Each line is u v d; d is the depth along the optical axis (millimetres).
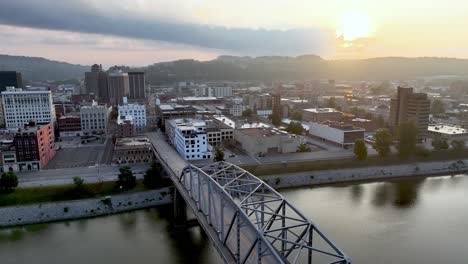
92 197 124500
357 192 138250
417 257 86750
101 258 88188
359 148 166250
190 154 162125
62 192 125188
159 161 156375
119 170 140250
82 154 179875
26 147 149000
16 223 112312
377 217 110562
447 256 87188
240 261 63219
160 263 85438
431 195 134375
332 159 167625
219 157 158375
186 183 105750
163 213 119750
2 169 148875
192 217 115062
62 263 86125
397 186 147375
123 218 115938
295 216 111688
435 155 181000
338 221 107188
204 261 86188
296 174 152250
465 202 125688
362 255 87125
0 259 89062
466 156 182125
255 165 156250
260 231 56844
